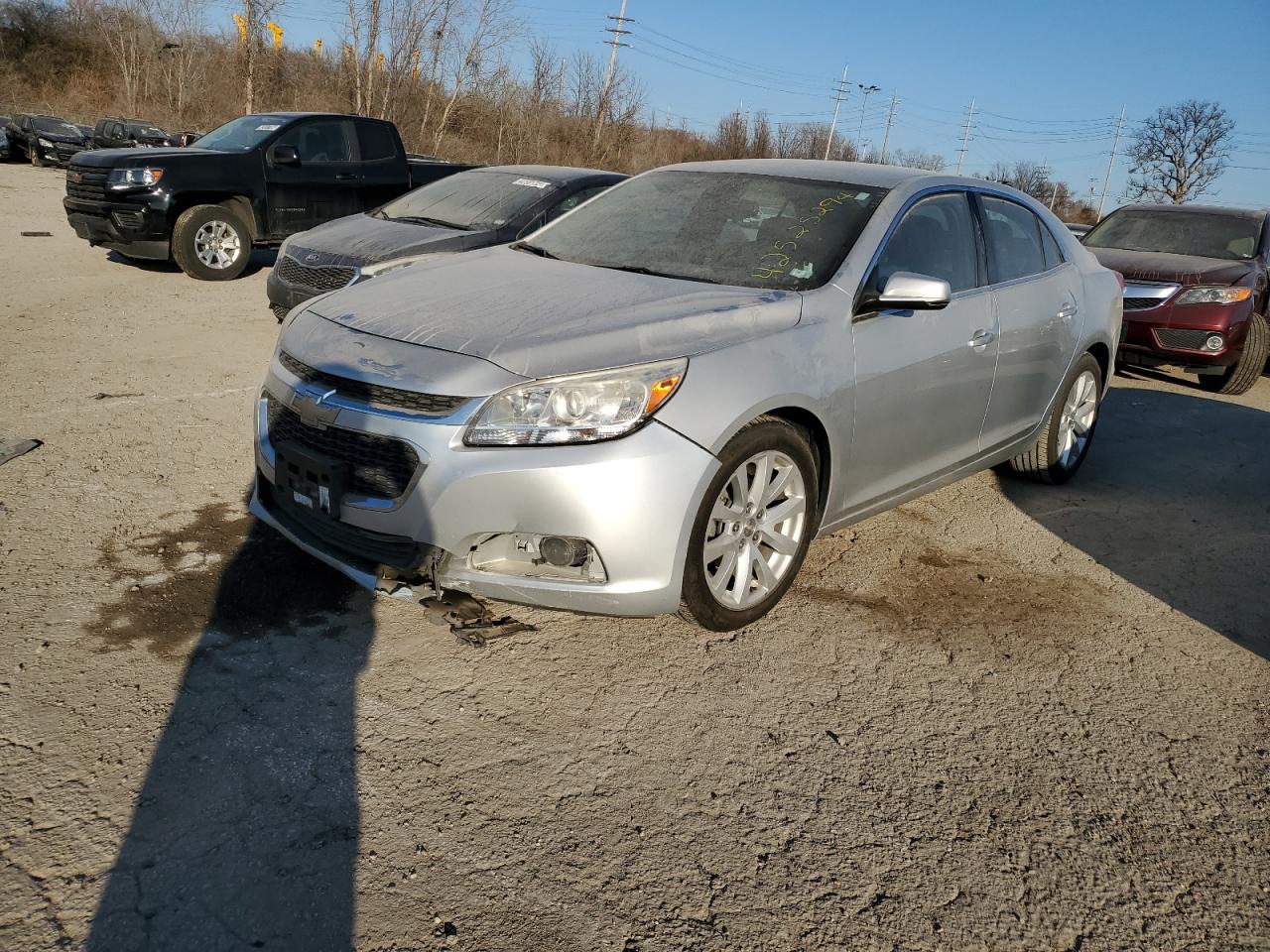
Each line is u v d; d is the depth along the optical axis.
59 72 46.69
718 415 2.92
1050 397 4.78
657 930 2.06
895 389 3.60
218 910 2.02
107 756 2.46
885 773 2.67
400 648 3.09
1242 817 2.58
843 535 4.34
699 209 4.08
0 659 2.83
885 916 2.16
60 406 5.34
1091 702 3.10
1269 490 5.46
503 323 3.09
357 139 10.93
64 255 11.06
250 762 2.49
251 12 36.34
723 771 2.62
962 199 4.25
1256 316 8.16
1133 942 2.14
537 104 40.50
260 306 8.79
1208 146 61.59
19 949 1.88
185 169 9.70
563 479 2.74
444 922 2.04
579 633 3.27
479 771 2.54
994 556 4.23
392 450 2.87
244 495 4.21
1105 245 9.38
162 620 3.13
